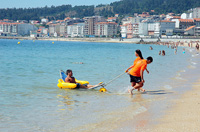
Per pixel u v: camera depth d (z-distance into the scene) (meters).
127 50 92.44
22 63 36.47
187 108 10.72
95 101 13.09
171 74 23.58
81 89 16.89
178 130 7.92
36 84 18.84
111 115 10.22
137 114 10.15
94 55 59.69
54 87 17.64
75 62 38.53
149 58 15.08
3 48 96.06
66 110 11.30
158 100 12.81
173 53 71.00
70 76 17.83
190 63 36.03
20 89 16.77
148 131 8.02
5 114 10.66
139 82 15.04
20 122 9.57
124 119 9.55
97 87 16.98
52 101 13.21
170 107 11.07
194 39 181.12
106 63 37.38
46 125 9.18
